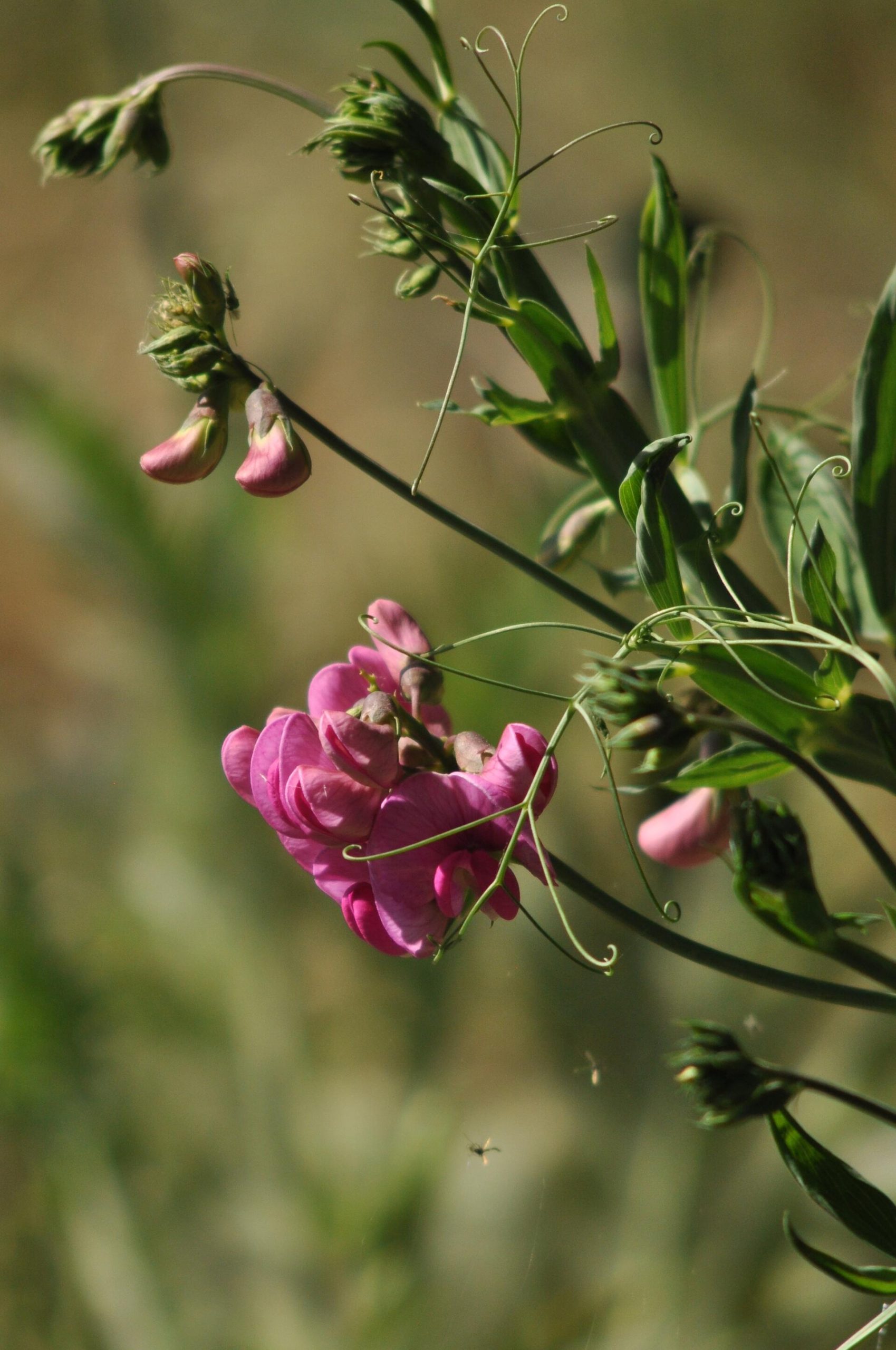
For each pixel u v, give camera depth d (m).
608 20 2.35
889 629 0.96
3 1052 1.50
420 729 0.93
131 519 1.67
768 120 2.33
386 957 1.66
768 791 1.55
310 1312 1.47
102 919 1.64
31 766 2.23
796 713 0.94
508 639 1.57
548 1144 1.51
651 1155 1.49
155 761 1.73
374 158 0.95
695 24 2.28
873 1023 1.48
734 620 0.95
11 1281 1.51
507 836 0.92
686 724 0.93
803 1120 1.45
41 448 1.64
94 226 3.78
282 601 1.79
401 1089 1.61
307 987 1.68
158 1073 1.59
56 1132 1.53
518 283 0.96
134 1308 1.48
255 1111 1.58
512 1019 1.60
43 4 3.52
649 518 0.93
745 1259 1.43
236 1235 1.50
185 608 1.68
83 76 3.67
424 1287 1.44
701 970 1.51
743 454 0.96
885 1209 0.93
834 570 0.94
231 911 1.68
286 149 3.48
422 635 0.95
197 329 0.95
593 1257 1.45
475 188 0.96
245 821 1.70
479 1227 1.48
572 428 0.96
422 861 0.92
